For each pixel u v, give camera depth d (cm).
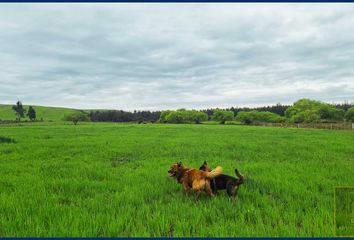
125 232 575
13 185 943
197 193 780
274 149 1977
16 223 606
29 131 4306
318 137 3173
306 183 959
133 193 830
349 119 9594
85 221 615
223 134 3669
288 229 571
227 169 1216
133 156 1673
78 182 973
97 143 2336
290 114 11762
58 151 1834
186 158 1550
